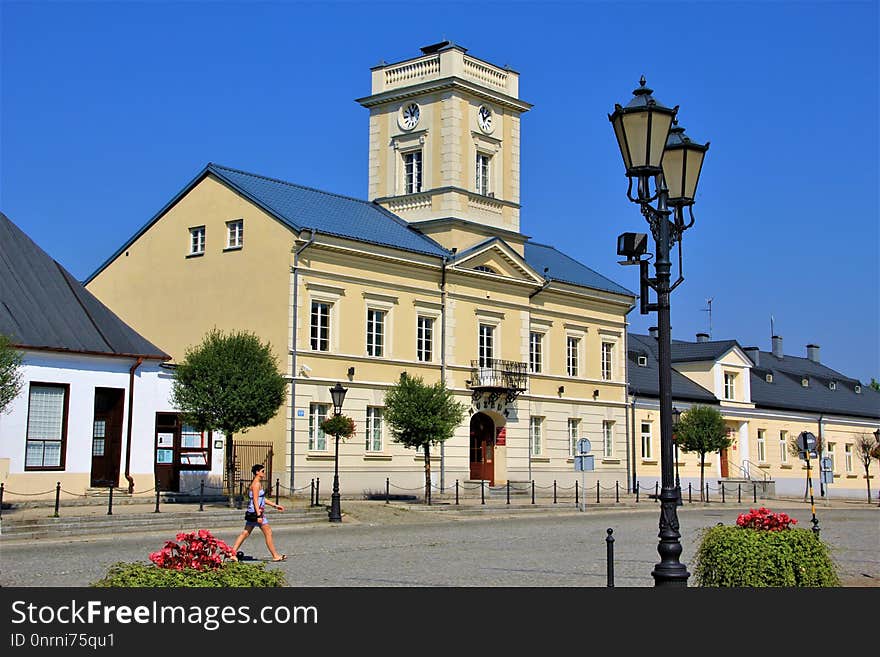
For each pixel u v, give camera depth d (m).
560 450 53.09
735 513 44.34
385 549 25.23
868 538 32.38
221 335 36.28
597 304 56.50
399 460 44.66
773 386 73.56
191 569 9.34
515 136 53.06
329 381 41.78
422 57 50.44
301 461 40.47
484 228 50.09
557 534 30.69
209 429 34.34
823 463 56.41
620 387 57.44
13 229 36.72
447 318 47.19
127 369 35.59
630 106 12.45
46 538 25.95
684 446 53.25
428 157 49.91
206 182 44.34
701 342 71.31
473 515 38.12
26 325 33.31
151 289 45.69
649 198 12.55
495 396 48.84
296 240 40.84
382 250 44.09
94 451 34.94
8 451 31.73
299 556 23.25
